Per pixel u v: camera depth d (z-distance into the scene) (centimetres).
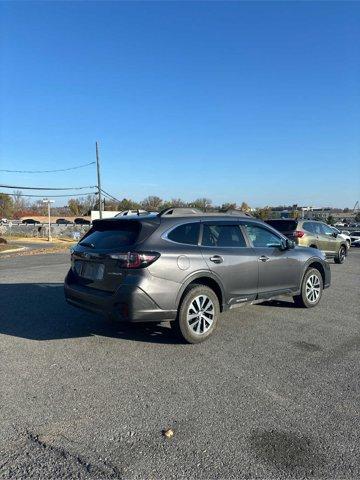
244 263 629
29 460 307
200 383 439
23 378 447
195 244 580
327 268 820
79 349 540
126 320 520
